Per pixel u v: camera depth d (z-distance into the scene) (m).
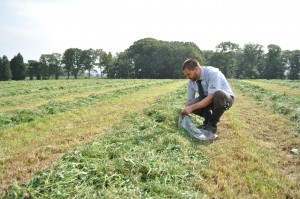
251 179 4.77
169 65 103.06
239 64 115.44
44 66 109.19
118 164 4.98
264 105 13.68
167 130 7.34
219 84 7.16
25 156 6.26
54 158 6.19
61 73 125.06
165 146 6.15
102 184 4.38
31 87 33.53
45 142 7.43
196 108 7.29
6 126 9.71
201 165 5.37
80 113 11.90
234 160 5.65
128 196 4.05
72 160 5.26
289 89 28.27
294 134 7.73
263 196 4.24
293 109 11.19
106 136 7.11
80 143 7.25
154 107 10.70
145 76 106.56
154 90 24.98
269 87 31.81
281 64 108.06
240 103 14.88
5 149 6.78
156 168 4.93
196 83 7.44
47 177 4.48
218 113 7.25
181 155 5.77
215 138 7.18
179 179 4.74
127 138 6.71
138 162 5.09
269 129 8.48
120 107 13.64
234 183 4.65
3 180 5.08
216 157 5.79
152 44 111.81
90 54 119.19
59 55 116.00
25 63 108.94
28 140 7.59
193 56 103.62
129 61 110.62
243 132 7.94
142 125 7.92
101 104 14.84
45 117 10.88
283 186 4.55
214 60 113.19
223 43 113.88
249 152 6.07
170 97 15.86
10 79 92.62
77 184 4.36
